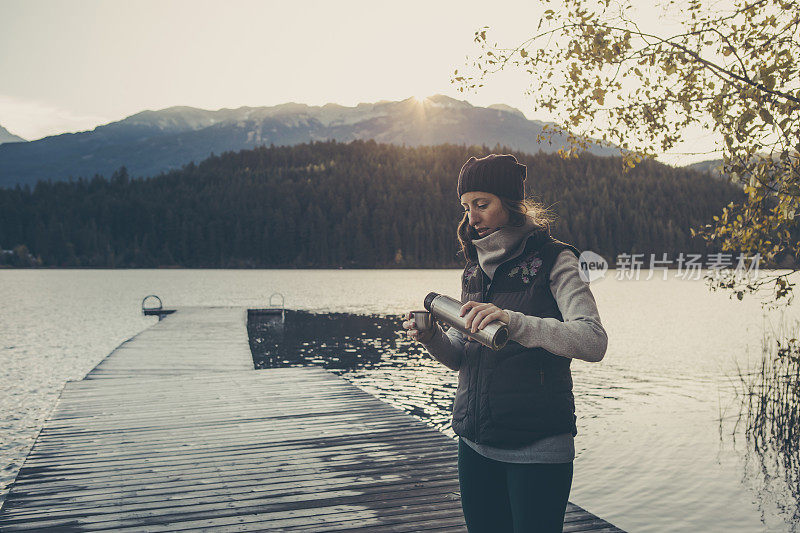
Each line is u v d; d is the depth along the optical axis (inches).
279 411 253.0
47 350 746.8
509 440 60.1
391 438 210.8
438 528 134.7
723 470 282.7
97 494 157.1
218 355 474.0
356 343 810.2
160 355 470.9
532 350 60.3
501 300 62.8
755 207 170.2
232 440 208.7
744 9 167.2
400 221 5049.2
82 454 192.5
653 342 803.4
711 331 933.2
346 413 249.0
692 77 169.3
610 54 166.6
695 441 330.0
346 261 5002.5
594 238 4564.5
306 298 1733.5
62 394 291.1
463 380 66.2
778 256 177.6
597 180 5201.8
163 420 237.9
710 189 4813.0
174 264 5191.9
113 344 808.3
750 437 334.0
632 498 251.8
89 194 5989.2
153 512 144.9
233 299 1684.3
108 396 285.7
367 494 156.5
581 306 57.9
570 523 140.5
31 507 147.9
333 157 7219.5
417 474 172.4
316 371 353.4
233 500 152.6
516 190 63.1
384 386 517.3
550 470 59.5
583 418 389.7
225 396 284.5
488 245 63.3
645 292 2198.6
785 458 297.7
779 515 233.0
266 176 6338.6
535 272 61.4
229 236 5241.1
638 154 181.2
